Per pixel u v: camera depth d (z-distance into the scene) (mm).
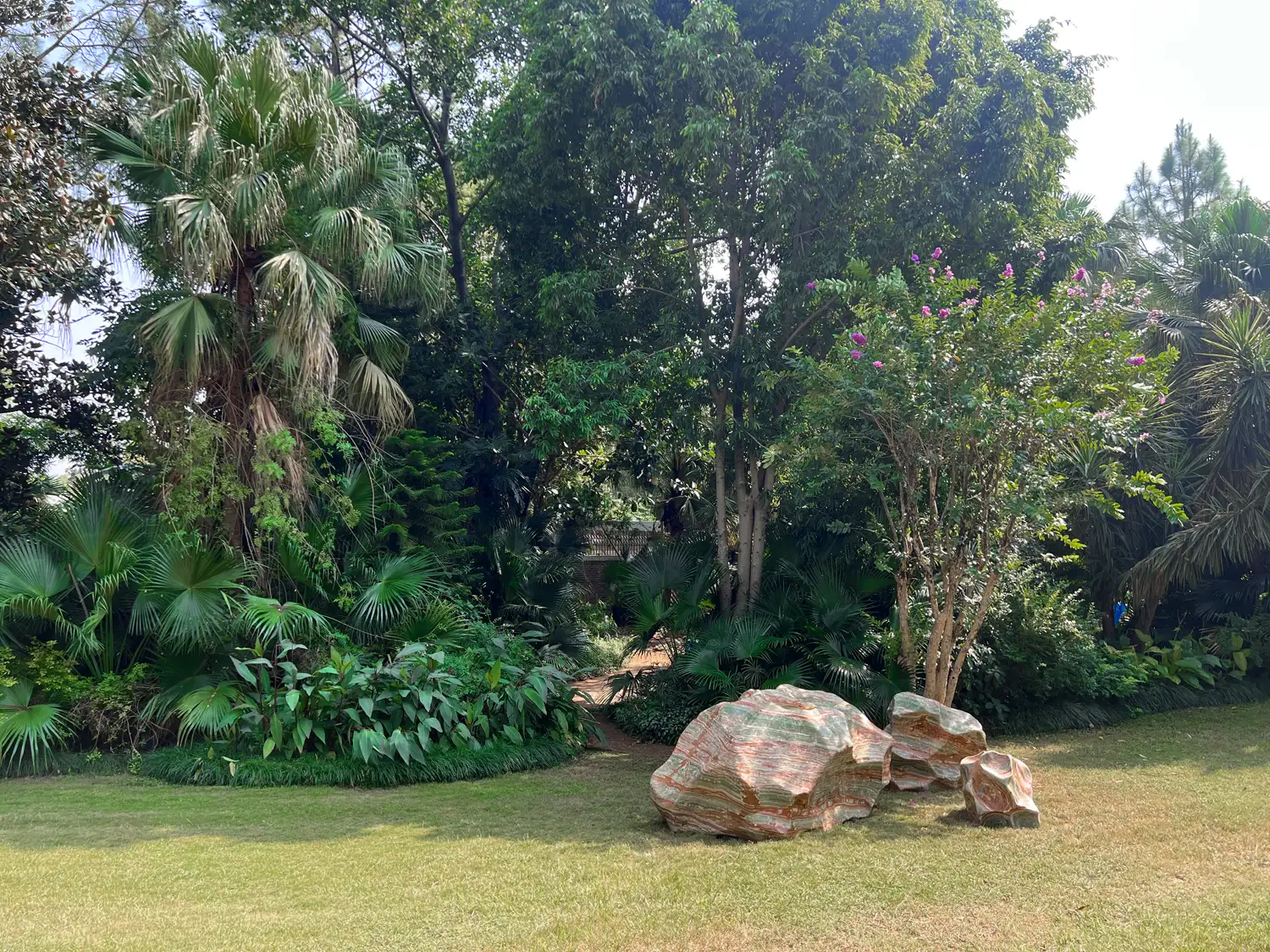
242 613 8703
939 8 10547
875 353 7898
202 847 5961
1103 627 12703
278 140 9219
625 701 11445
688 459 16266
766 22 10914
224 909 4816
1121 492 12234
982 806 6422
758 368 10961
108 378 12938
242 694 8547
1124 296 8086
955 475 8031
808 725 6438
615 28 10508
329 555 9641
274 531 9391
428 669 8852
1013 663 10328
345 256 9797
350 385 10508
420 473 11688
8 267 8578
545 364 14078
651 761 9219
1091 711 10648
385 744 8102
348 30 14523
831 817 6398
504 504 14430
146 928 4520
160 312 9078
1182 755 8789
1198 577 12438
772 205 10445
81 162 9312
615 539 17297
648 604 11047
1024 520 8039
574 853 5809
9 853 5809
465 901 4914
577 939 4387
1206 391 12062
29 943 4316
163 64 9352
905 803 7051
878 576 10695
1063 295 7879
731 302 12078
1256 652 12211
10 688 8328
